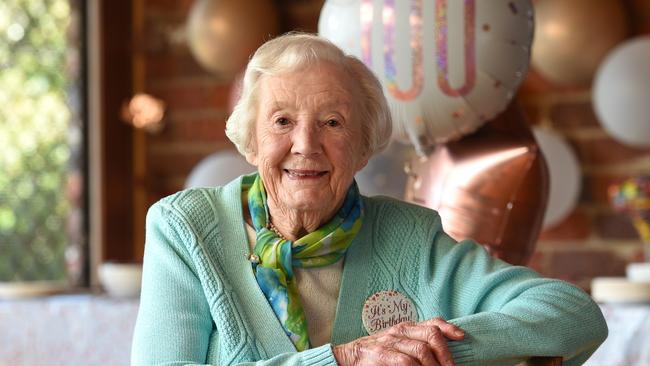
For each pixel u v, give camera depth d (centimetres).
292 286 176
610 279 265
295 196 172
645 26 472
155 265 179
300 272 178
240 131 179
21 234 508
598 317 173
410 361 153
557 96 492
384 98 182
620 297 256
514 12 217
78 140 531
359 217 180
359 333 175
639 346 239
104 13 546
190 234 178
